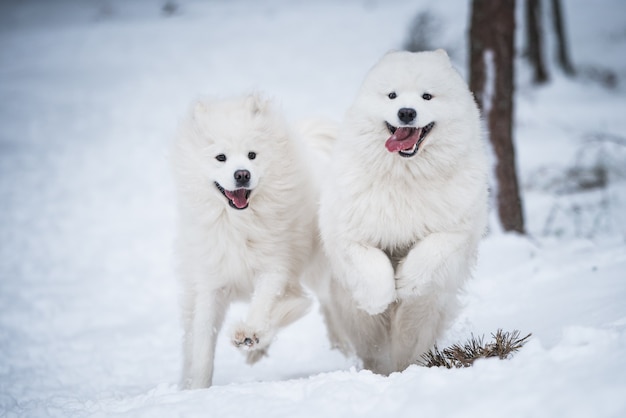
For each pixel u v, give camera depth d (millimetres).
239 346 6207
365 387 4684
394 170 5695
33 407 6086
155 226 16328
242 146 6508
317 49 36719
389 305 6309
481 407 3816
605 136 15344
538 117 22891
